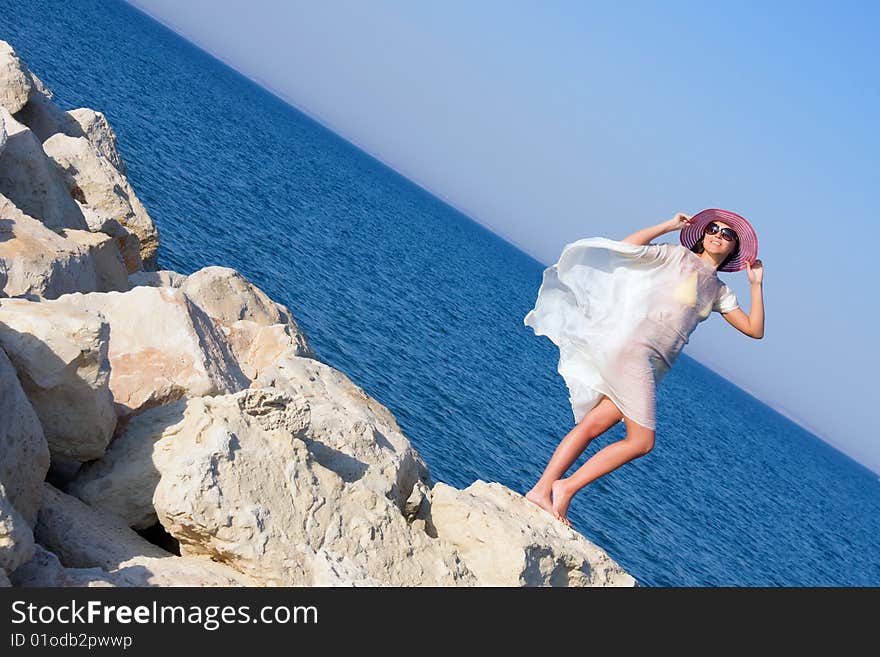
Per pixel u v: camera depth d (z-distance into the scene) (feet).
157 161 156.35
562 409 138.41
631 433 22.49
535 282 523.29
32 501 16.43
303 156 419.54
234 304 34.09
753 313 22.31
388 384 98.43
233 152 247.09
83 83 201.77
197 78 501.56
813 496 286.25
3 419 15.40
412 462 24.58
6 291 24.27
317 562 17.42
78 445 18.31
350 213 280.51
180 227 113.29
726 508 155.94
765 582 109.40
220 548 17.43
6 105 44.27
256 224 146.41
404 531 20.02
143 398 20.43
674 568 93.97
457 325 172.35
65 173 46.06
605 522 97.96
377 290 154.51
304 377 26.32
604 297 22.77
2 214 26.58
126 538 17.97
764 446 401.08
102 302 22.09
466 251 459.32
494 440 97.19
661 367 22.50
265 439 19.10
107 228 39.91
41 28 264.93
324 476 19.61
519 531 21.08
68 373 17.62
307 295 116.26
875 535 262.47
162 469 18.70
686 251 22.26
